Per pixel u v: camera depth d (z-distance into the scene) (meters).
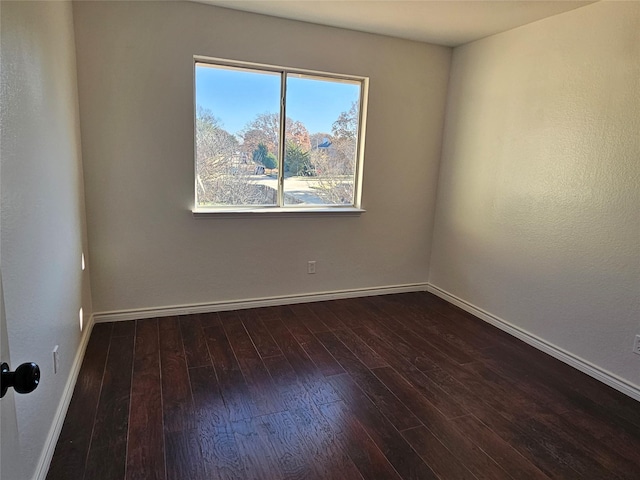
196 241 3.23
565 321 2.76
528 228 3.00
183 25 2.89
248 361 2.62
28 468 1.46
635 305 2.34
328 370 2.55
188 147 3.06
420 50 3.61
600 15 2.46
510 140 3.12
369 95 3.53
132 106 2.87
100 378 2.35
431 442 1.94
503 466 1.80
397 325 3.29
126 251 3.05
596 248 2.54
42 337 1.67
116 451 1.79
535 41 2.89
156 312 3.23
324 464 1.77
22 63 1.51
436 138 3.85
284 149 3.43
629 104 2.32
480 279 3.48
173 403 2.15
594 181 2.53
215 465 1.73
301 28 3.19
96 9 2.69
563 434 2.03
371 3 2.74
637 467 1.82
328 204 3.67
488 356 2.82
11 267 1.32
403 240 3.96
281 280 3.58
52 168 1.93
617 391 2.42
